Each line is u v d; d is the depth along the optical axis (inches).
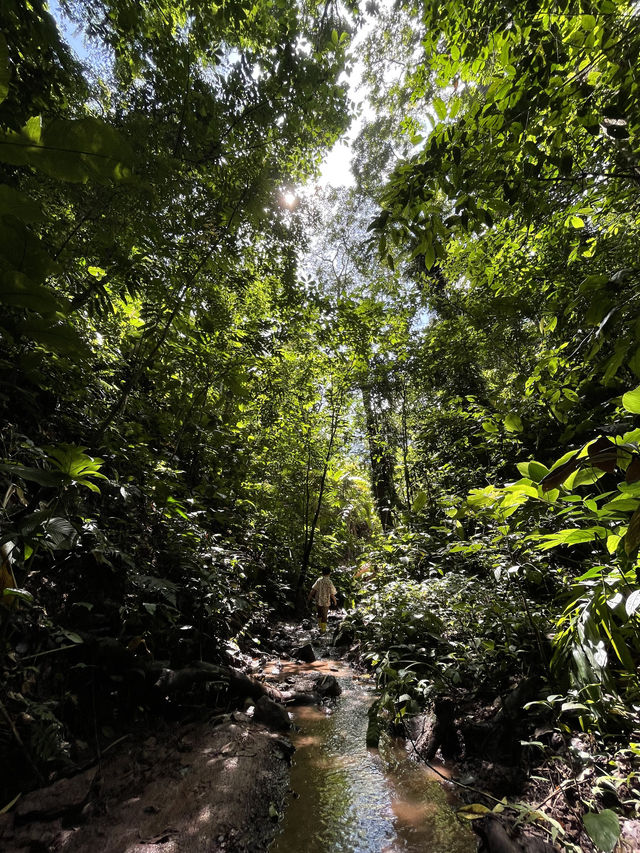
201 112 142.9
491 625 127.2
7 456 108.3
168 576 143.1
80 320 132.6
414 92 135.1
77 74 126.1
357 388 333.4
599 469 50.4
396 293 266.8
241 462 239.9
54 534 77.9
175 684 116.0
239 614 197.0
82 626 106.6
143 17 137.5
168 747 104.0
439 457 271.3
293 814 91.0
